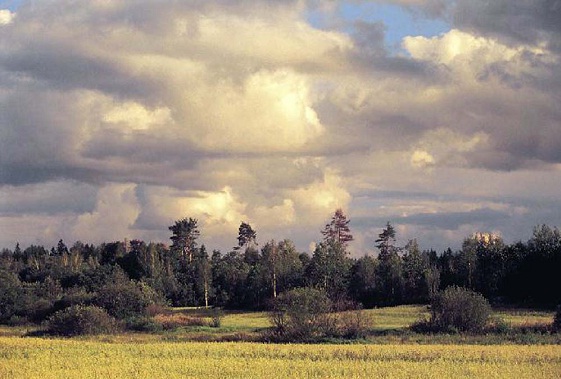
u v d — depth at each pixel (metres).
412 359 42.12
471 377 33.81
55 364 40.25
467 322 62.62
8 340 57.88
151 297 89.31
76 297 91.69
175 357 43.97
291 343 56.97
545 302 108.06
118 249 187.38
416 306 109.19
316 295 60.38
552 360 40.47
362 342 56.78
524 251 125.19
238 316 107.19
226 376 34.97
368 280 127.94
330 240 150.50
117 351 47.81
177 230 175.50
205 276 144.12
